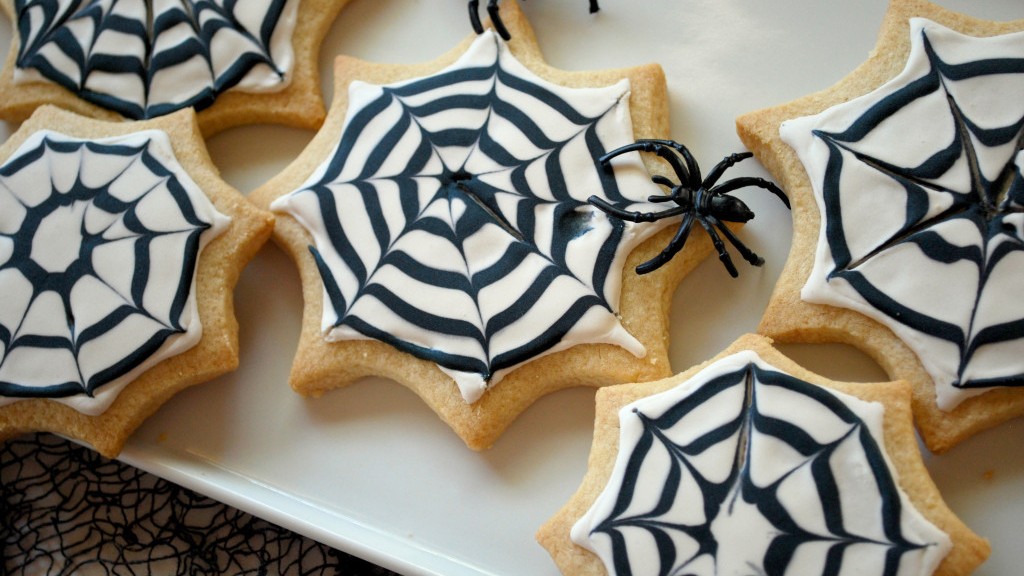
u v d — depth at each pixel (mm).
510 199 286
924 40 281
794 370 268
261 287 306
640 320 280
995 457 270
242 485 292
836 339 278
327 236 293
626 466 263
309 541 303
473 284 282
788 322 276
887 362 272
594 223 283
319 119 311
